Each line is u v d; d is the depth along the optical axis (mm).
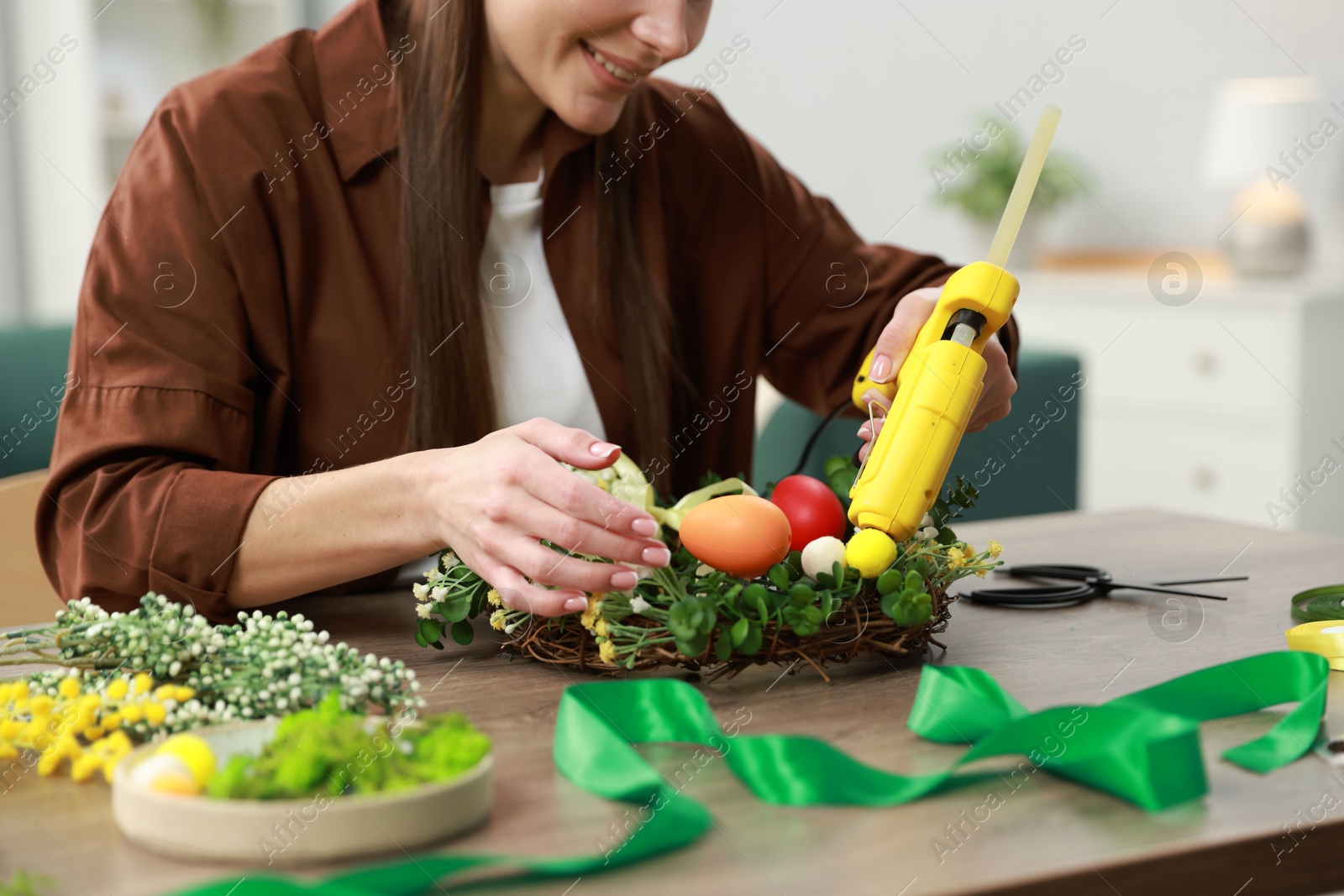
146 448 794
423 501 675
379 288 984
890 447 643
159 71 3598
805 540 676
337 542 715
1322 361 2422
